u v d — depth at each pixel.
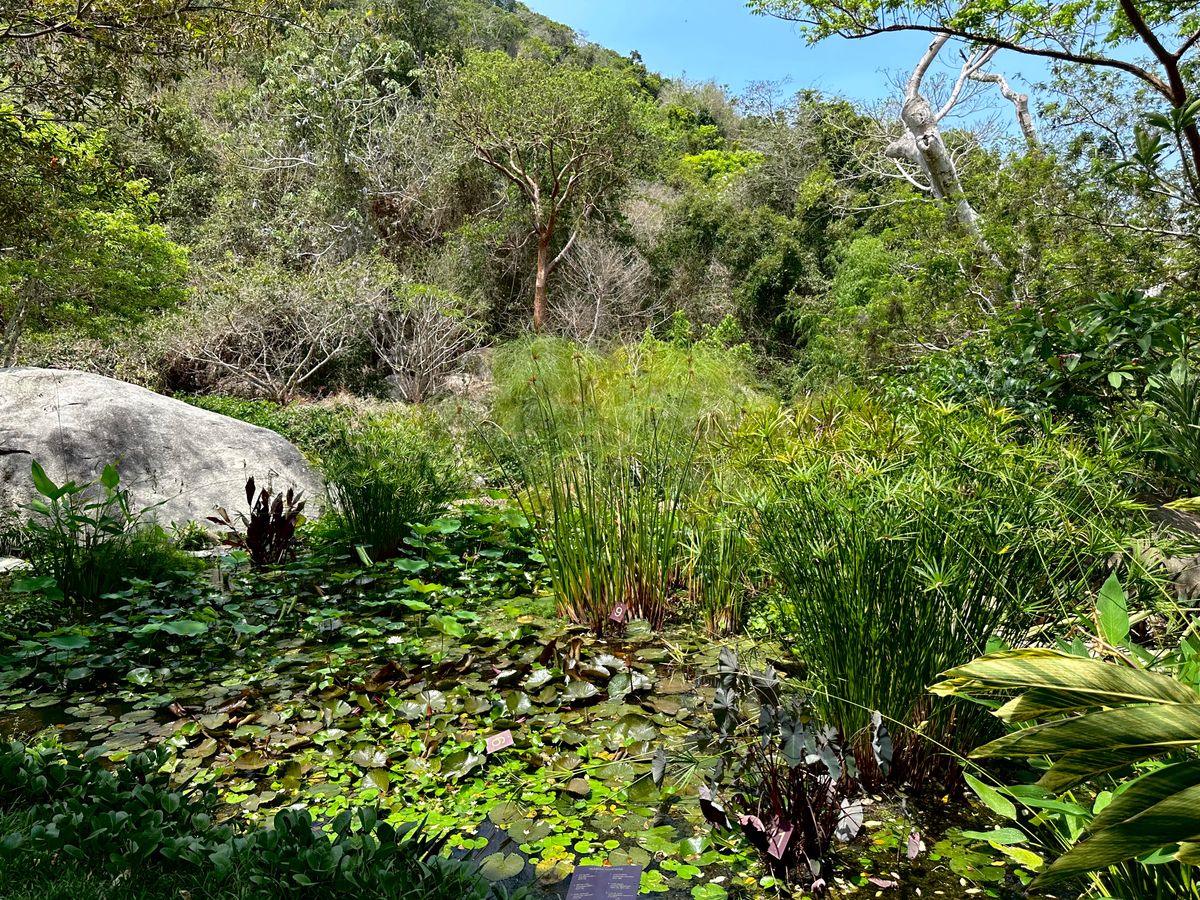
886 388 5.39
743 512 3.07
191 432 6.49
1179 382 3.44
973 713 2.19
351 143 22.22
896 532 2.15
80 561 4.15
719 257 23.00
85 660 3.35
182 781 2.35
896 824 2.09
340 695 2.92
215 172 22.23
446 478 5.62
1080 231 8.30
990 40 6.63
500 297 21.81
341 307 16.30
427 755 2.48
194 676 3.27
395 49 24.33
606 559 3.71
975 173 10.69
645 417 4.09
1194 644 1.54
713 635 3.52
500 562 4.74
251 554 5.05
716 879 1.89
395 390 17.12
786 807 1.96
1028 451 2.36
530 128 20.33
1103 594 1.68
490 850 2.01
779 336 21.09
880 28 6.99
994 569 2.16
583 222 21.83
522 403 4.25
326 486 5.31
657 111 37.69
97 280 12.75
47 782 2.08
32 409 6.00
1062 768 1.10
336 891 1.60
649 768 2.39
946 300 9.94
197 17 7.46
